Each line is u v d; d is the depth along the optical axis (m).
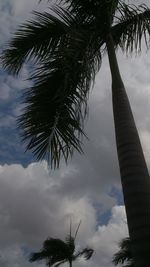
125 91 6.03
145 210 4.85
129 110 5.77
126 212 4.98
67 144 6.39
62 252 18.08
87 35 6.44
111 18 6.82
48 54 6.59
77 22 6.94
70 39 6.30
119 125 5.62
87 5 6.96
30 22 7.06
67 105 6.44
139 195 4.95
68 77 6.10
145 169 5.22
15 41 7.21
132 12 6.93
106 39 6.80
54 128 6.28
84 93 6.36
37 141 6.31
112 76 6.25
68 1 6.97
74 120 6.40
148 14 7.07
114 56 6.54
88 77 6.34
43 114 6.37
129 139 5.42
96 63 6.70
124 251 17.94
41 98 6.42
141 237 4.68
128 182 5.09
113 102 5.93
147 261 4.53
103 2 6.69
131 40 7.09
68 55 6.12
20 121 6.35
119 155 5.41
